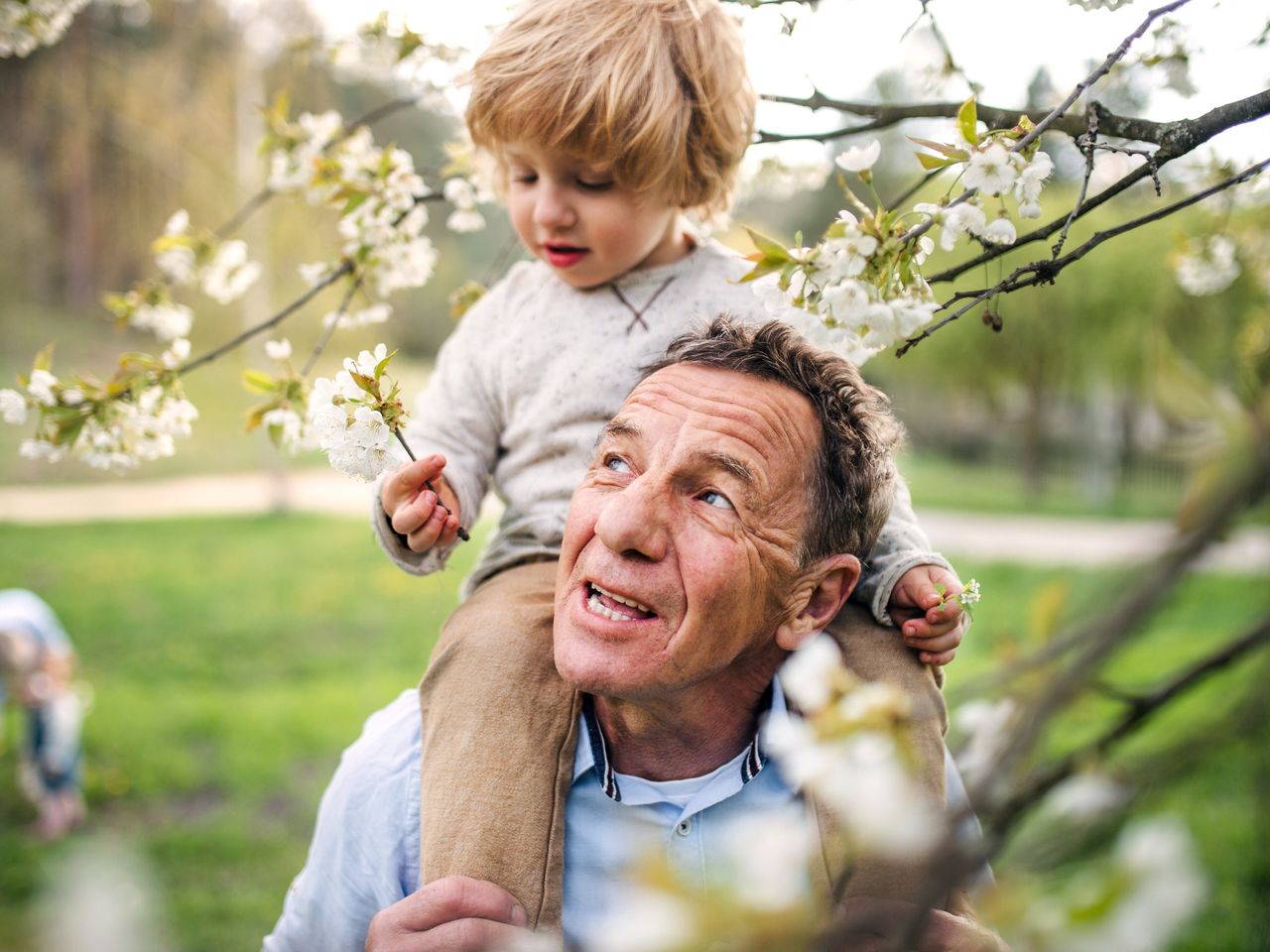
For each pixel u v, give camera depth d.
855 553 1.32
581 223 1.59
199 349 12.17
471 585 1.68
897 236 1.08
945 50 1.74
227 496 15.07
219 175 11.53
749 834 0.56
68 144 12.05
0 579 9.24
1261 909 1.42
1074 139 1.27
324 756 5.28
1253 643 0.65
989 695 0.66
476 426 1.70
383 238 2.00
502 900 1.23
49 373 1.72
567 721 1.35
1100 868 0.50
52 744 4.49
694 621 1.17
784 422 1.24
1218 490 0.47
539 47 1.55
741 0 1.61
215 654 7.13
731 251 1.74
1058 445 21.42
